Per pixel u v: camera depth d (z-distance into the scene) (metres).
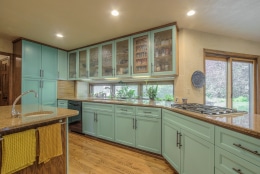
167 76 2.83
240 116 1.35
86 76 3.78
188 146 1.59
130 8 2.04
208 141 1.29
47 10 2.09
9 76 3.39
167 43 2.65
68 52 4.20
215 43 2.97
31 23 2.50
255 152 0.89
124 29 2.75
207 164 1.30
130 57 2.98
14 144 1.22
